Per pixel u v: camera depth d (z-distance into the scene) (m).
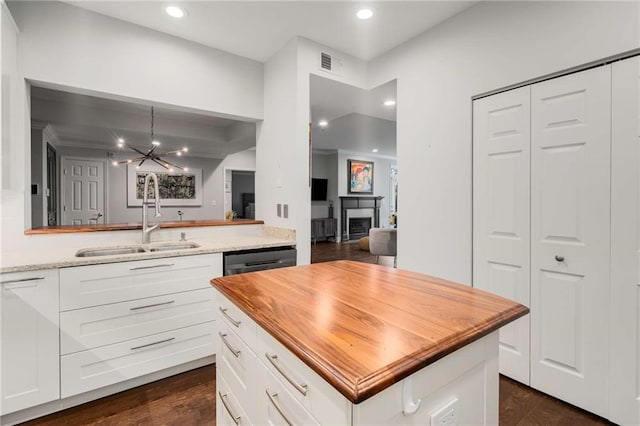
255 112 3.29
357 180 9.51
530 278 2.06
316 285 1.36
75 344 1.90
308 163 2.92
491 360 0.99
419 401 0.77
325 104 3.77
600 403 1.78
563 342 1.92
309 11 2.43
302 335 0.86
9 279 1.71
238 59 3.16
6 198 2.21
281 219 3.07
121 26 2.54
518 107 2.11
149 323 2.15
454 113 2.48
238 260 2.54
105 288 2.00
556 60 1.91
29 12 2.21
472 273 2.39
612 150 1.72
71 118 4.56
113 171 6.77
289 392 0.88
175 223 3.04
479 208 2.33
